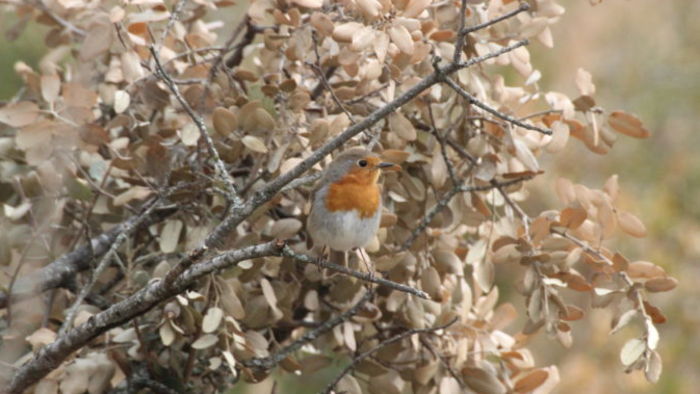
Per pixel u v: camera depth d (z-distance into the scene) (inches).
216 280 361.1
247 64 508.1
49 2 456.8
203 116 399.2
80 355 375.6
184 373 375.2
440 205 380.5
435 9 394.6
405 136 373.4
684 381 669.3
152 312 381.1
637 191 756.0
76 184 407.8
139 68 390.9
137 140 420.2
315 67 389.7
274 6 392.2
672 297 690.2
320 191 365.7
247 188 382.6
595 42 800.9
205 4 435.5
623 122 395.5
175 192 385.7
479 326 399.9
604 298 371.6
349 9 393.7
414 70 397.1
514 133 389.7
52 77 394.3
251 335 371.9
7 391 342.0
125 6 390.3
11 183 425.7
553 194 701.9
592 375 660.7
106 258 361.7
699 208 760.3
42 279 392.2
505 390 389.4
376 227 368.2
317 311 418.6
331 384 375.6
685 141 788.6
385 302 403.5
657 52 826.2
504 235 386.3
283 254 302.4
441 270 396.8
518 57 390.9
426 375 387.9
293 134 378.0
